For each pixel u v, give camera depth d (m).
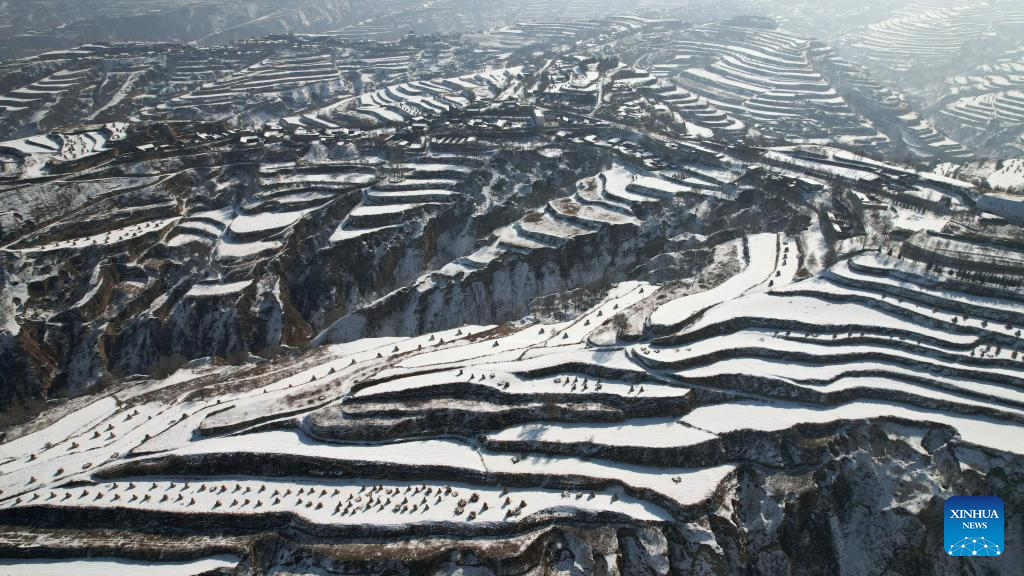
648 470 93.06
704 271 144.62
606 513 86.25
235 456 97.69
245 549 84.12
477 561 81.56
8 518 90.31
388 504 89.38
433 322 155.62
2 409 131.75
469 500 89.38
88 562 84.06
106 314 153.12
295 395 113.06
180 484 95.44
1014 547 87.62
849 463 95.44
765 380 105.94
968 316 118.62
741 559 84.69
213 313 152.12
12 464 106.00
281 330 151.62
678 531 84.69
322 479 95.50
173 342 150.00
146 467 97.50
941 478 92.88
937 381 104.94
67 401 134.38
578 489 90.75
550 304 147.12
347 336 153.00
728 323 120.12
